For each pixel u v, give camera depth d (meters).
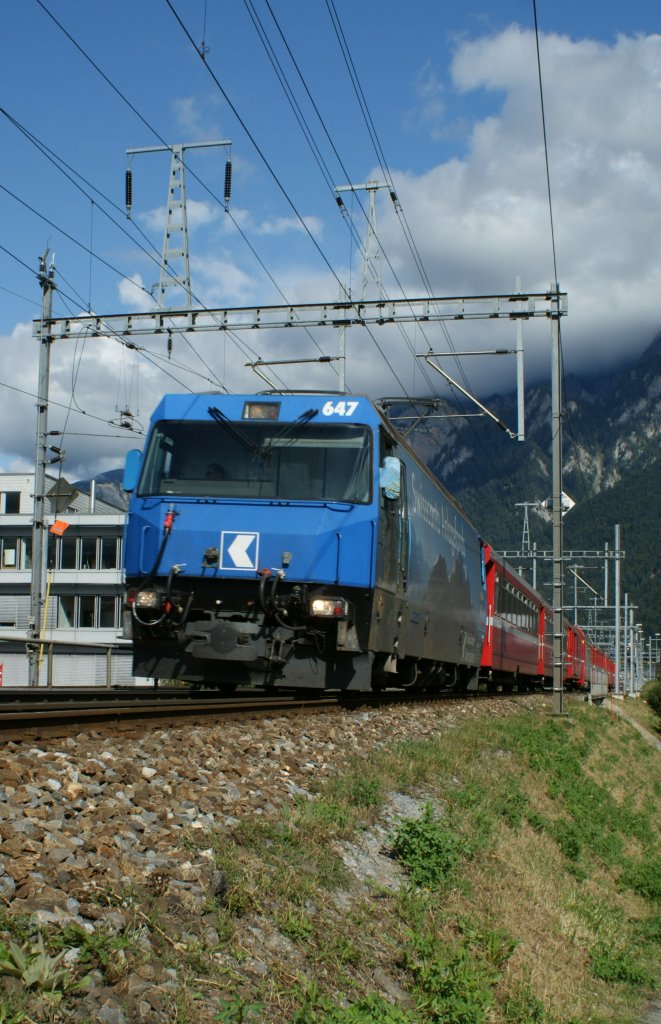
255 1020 4.22
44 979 3.62
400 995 5.48
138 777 6.86
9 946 3.76
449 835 8.16
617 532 55.22
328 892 6.21
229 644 11.84
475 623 23.23
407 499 14.97
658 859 15.09
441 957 6.01
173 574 12.07
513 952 7.45
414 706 17.19
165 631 12.23
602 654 65.81
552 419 24.83
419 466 16.61
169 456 12.60
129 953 4.16
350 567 12.02
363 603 12.17
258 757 8.82
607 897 12.04
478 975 6.15
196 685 16.58
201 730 9.26
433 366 20.92
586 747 23.30
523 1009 6.48
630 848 15.80
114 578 52.50
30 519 54.12
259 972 4.70
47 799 5.73
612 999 8.36
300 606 11.87
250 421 12.64
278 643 11.87
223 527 12.10
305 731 10.77
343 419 12.59
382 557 12.76
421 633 16.47
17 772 6.16
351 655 12.12
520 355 20.38
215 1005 4.15
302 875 6.08
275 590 11.89
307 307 20.34
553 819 13.70
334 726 11.70
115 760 7.16
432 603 17.33
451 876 7.88
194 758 7.96
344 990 5.09
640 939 11.01
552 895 9.98
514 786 13.44
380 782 9.44
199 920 4.80
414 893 6.96
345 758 10.04
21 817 5.31
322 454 12.41
